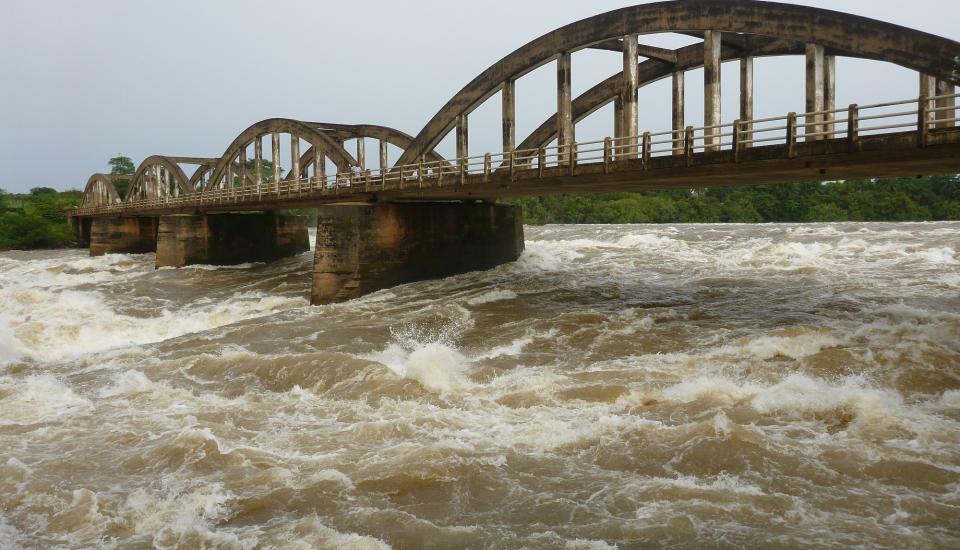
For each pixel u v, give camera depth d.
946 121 17.08
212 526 9.80
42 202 132.75
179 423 14.13
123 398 16.45
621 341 19.59
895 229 43.94
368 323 24.83
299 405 15.29
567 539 8.98
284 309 32.41
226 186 59.09
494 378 16.47
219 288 41.22
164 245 54.72
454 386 15.79
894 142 17.83
